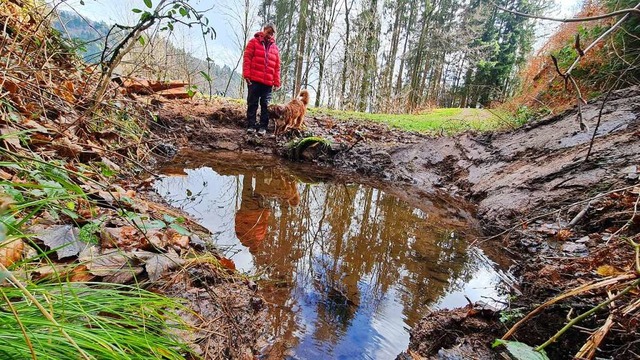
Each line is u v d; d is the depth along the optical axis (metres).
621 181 3.18
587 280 2.00
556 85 6.61
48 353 0.77
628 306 1.43
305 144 6.06
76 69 3.29
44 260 1.37
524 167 4.56
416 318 2.09
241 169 5.23
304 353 1.69
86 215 1.80
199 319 1.53
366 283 2.44
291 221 3.51
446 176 5.64
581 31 5.89
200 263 1.95
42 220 1.58
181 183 4.07
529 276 2.33
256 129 6.74
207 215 3.26
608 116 4.42
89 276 1.41
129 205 2.19
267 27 6.27
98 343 0.80
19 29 2.59
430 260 2.87
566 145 4.40
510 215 3.71
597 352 1.45
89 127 3.19
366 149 6.47
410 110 18.77
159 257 1.72
